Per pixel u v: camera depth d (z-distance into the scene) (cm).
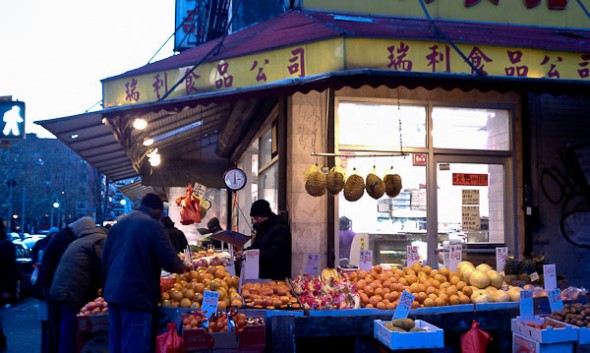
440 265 749
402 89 751
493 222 774
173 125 969
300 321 454
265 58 522
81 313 484
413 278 526
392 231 747
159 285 451
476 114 781
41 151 5531
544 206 782
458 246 590
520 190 774
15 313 1102
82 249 532
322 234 725
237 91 526
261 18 881
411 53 506
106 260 452
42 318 611
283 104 754
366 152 742
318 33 528
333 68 494
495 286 535
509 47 529
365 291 504
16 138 1038
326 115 731
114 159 1154
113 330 435
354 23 607
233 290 484
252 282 552
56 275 523
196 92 548
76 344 503
